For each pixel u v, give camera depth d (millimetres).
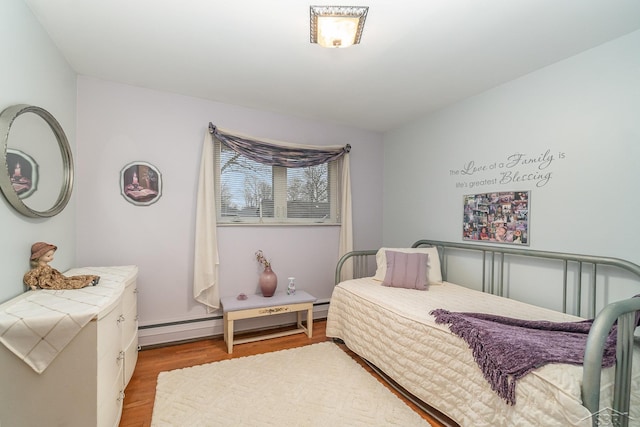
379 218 3672
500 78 2225
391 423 1558
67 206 2051
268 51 1899
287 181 3139
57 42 1806
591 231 1790
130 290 1884
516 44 1772
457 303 2012
